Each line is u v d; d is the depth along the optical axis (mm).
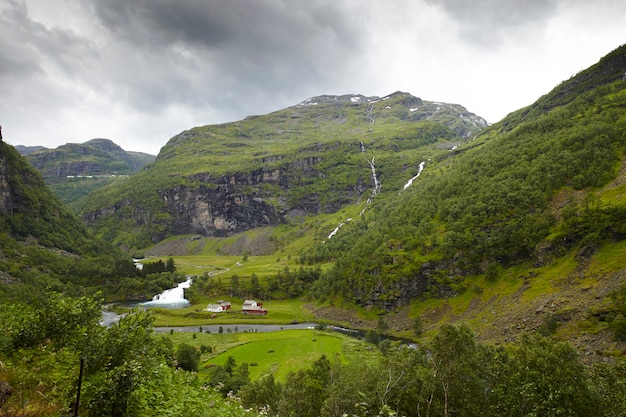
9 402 11828
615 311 85875
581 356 80000
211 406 19531
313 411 40531
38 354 16203
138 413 14281
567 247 120688
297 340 116875
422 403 28984
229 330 134000
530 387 27000
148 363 16844
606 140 157250
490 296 126375
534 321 100188
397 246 167250
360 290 160375
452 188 189375
